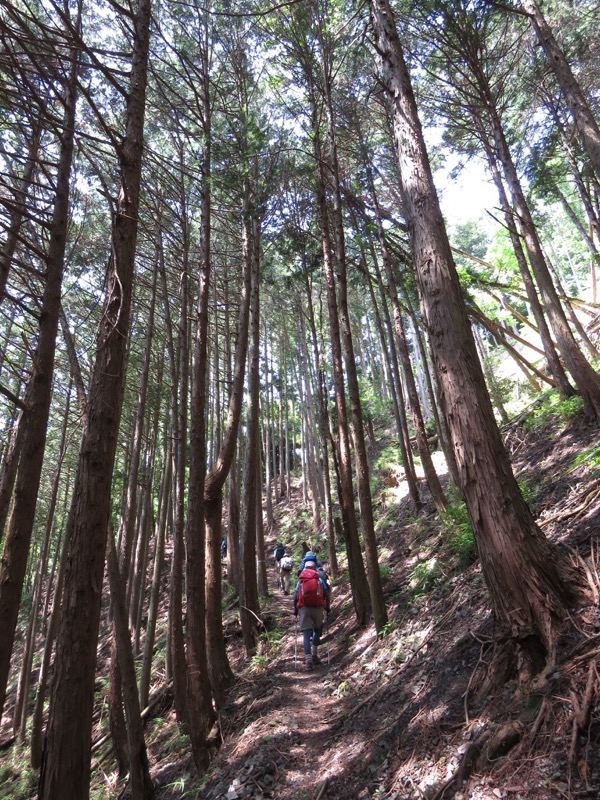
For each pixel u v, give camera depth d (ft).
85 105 26.13
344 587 35.19
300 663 24.63
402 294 49.47
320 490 73.26
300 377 77.15
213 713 20.17
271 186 32.24
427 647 16.60
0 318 31.76
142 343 45.60
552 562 11.27
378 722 14.28
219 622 24.99
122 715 24.84
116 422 11.69
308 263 37.14
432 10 26.18
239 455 56.85
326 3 26.40
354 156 34.30
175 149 32.09
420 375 76.74
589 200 36.81
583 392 26.50
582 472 19.86
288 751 15.70
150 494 42.86
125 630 17.74
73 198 21.62
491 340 96.58
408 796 9.94
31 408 12.54
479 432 11.94
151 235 31.19
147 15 15.20
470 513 11.99
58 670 9.88
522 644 10.78
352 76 31.04
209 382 55.26
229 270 49.44
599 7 35.99
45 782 9.30
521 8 25.36
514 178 29.81
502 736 9.18
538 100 39.11
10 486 16.60
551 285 28.50
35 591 53.72
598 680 8.64
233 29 30.32
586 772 7.48
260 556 42.22
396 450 58.80
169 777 20.71
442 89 35.58
